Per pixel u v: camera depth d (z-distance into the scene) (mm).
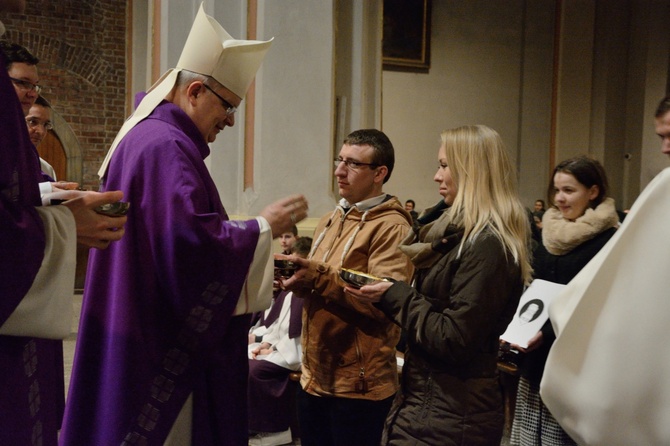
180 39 6391
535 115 11641
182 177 1664
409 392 1838
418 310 1773
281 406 3707
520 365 2283
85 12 9305
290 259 2121
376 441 2229
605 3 11359
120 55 9531
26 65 2613
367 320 2217
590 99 11562
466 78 11234
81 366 1737
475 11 11250
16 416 1180
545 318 2250
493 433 1768
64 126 9242
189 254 1621
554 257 2436
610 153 11383
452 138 1871
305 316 2324
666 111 1826
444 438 1733
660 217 1024
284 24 4902
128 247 1678
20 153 1167
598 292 1060
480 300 1696
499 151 1829
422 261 1833
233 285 1661
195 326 1650
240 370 1819
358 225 2299
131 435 1651
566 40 11531
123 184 1706
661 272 1017
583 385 1063
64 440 1725
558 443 2188
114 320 1674
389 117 10789
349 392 2203
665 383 1014
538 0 11555
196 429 1747
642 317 1022
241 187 5113
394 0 10695
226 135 5301
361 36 5207
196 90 1860
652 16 10984
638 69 11164
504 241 1744
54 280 1193
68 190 1315
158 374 1680
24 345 1219
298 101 4945
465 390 1755
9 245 1102
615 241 1046
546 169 11711
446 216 1842
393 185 10836
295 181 4953
